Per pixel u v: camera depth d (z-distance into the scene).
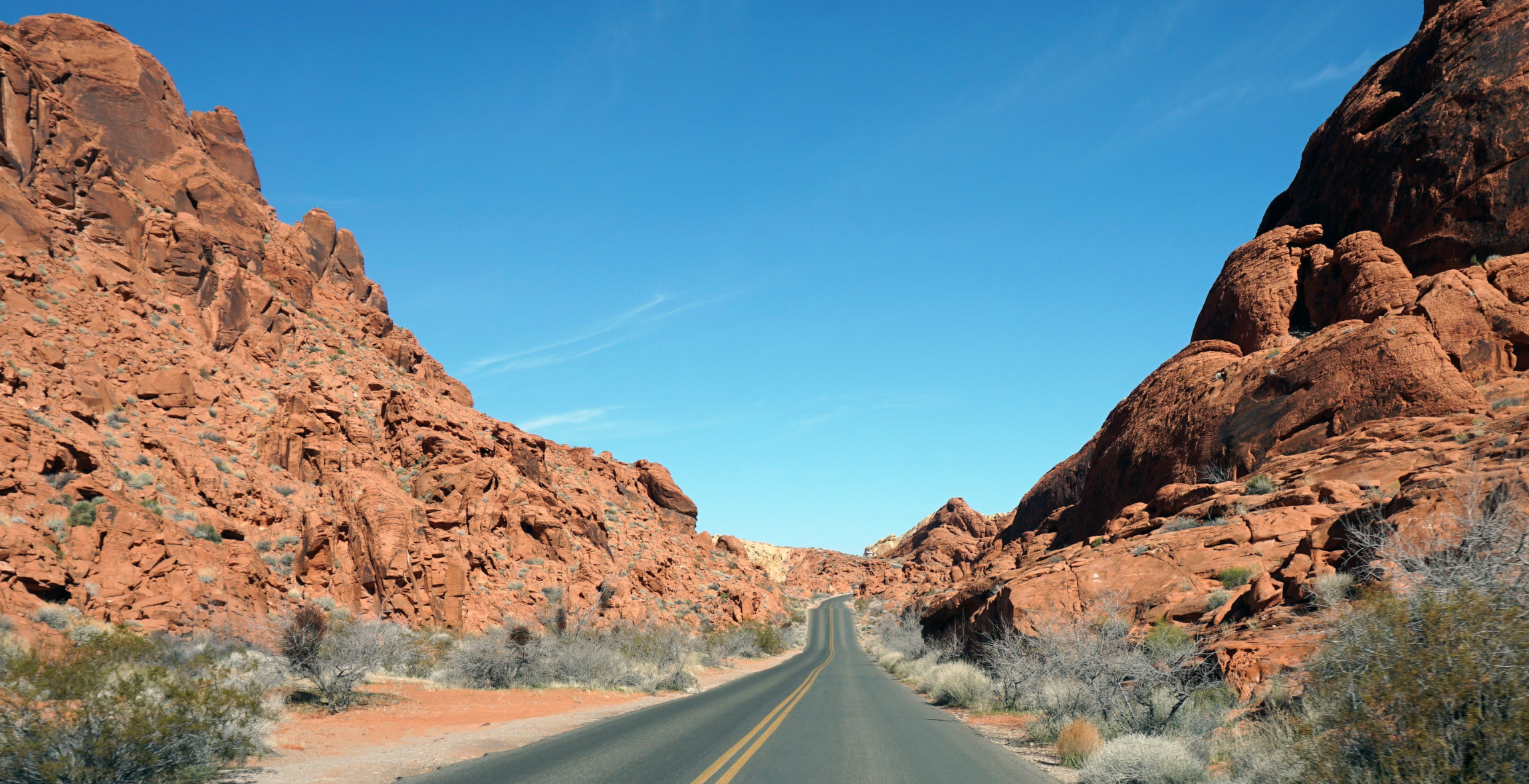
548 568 51.25
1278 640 13.89
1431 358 29.06
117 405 37.75
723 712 19.34
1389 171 38.94
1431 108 37.75
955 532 175.25
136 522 29.02
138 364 41.25
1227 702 12.91
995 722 19.53
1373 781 6.43
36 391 33.09
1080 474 72.06
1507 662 6.08
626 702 23.48
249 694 12.01
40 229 41.88
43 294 39.69
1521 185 33.50
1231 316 44.12
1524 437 20.17
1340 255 38.66
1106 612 21.06
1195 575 22.16
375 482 43.97
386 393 57.84
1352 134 42.88
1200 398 38.19
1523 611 6.22
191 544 30.86
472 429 57.75
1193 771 9.88
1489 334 29.75
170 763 9.80
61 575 24.25
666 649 33.97
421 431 53.41
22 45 46.88
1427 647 6.39
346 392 54.94
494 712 19.59
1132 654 14.62
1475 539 7.24
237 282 52.25
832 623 113.25
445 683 26.03
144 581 27.42
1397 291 34.81
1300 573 17.08
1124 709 14.03
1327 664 7.25
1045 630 19.94
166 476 34.97
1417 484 15.62
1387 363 29.92
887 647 60.72
